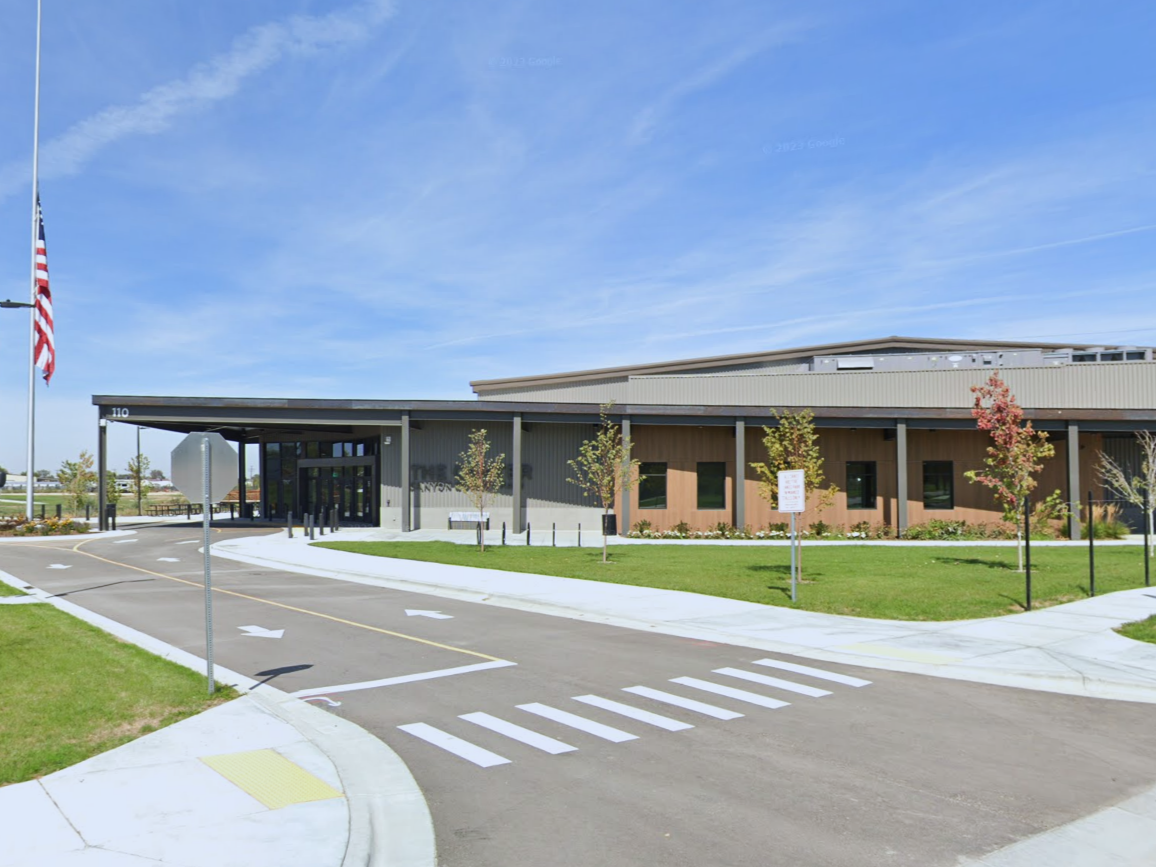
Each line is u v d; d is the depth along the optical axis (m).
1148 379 37.34
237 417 34.53
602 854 5.57
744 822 6.07
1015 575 19.84
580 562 23.25
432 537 32.28
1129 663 10.82
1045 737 8.09
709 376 39.22
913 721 8.59
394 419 34.47
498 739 8.03
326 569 22.50
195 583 20.08
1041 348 49.12
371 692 9.77
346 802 6.27
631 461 32.47
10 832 5.66
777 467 19.77
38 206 36.75
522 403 33.84
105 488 36.62
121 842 5.51
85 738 7.75
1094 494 35.09
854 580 18.97
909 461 35.25
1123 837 5.84
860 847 5.65
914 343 47.88
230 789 6.52
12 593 18.38
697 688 9.93
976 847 5.66
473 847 5.69
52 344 36.72
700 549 28.08
